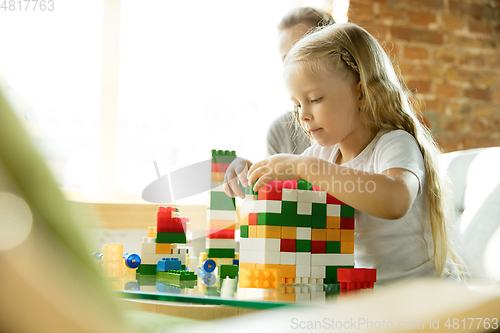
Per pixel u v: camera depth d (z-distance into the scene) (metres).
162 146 1.04
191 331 0.24
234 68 1.74
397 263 0.92
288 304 0.40
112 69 1.01
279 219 0.62
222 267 0.72
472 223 1.30
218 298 0.45
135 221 1.01
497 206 1.25
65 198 0.13
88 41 1.05
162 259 0.80
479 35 2.25
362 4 2.10
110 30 1.14
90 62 0.98
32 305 0.12
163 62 1.19
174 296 0.46
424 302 0.26
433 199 0.96
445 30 2.21
